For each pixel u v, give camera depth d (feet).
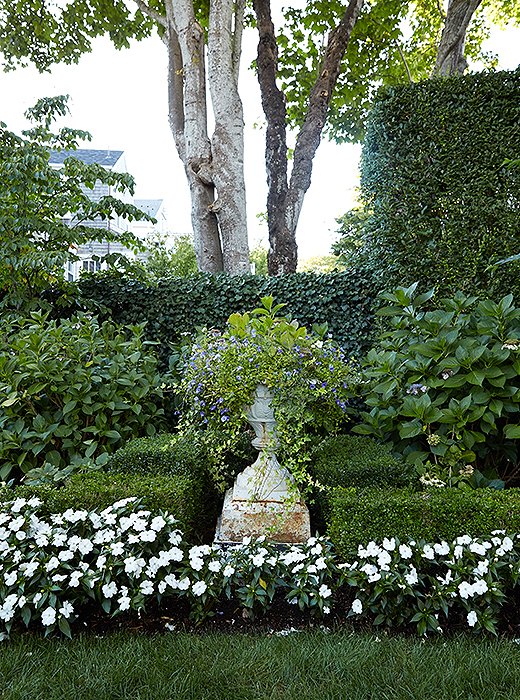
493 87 15.23
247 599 7.13
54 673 6.09
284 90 30.19
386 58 31.78
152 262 43.42
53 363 11.05
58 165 30.09
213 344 10.29
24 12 27.55
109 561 7.09
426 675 6.05
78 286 18.26
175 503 7.95
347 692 5.80
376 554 7.09
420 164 15.40
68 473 9.55
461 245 15.11
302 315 17.61
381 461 9.17
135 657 6.37
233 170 22.02
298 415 9.15
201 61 23.03
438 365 9.94
